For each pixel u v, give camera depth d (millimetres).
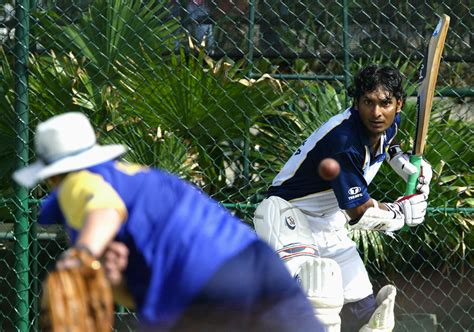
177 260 9258
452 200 16969
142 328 9391
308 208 14477
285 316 9594
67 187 9164
